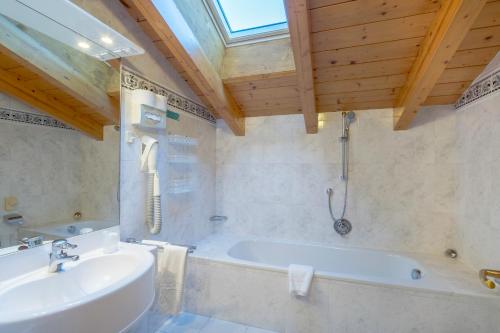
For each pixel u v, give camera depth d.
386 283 1.67
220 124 2.90
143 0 1.38
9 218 1.02
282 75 2.06
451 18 1.26
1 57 0.98
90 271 1.19
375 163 2.41
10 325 0.68
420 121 2.29
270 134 2.73
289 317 1.86
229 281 2.01
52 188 1.18
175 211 2.17
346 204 2.49
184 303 2.12
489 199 1.71
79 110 1.32
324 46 1.72
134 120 1.65
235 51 2.21
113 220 1.51
